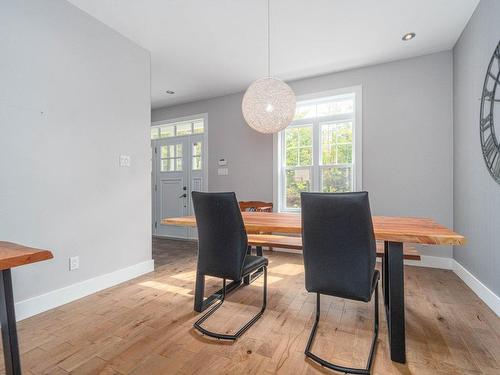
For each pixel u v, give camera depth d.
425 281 2.56
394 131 3.20
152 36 2.71
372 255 1.31
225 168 4.39
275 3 2.21
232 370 1.31
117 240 2.59
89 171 2.34
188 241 4.71
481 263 2.15
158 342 1.55
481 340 1.55
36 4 1.96
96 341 1.56
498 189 1.87
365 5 2.23
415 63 3.11
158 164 5.18
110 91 2.54
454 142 2.89
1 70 1.77
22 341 1.56
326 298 2.18
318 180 3.78
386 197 3.24
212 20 2.45
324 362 1.33
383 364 1.34
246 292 2.31
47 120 2.03
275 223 1.77
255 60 3.22
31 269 1.92
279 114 2.39
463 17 2.38
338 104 3.69
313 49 2.95
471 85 2.35
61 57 2.13
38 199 1.97
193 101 4.69
